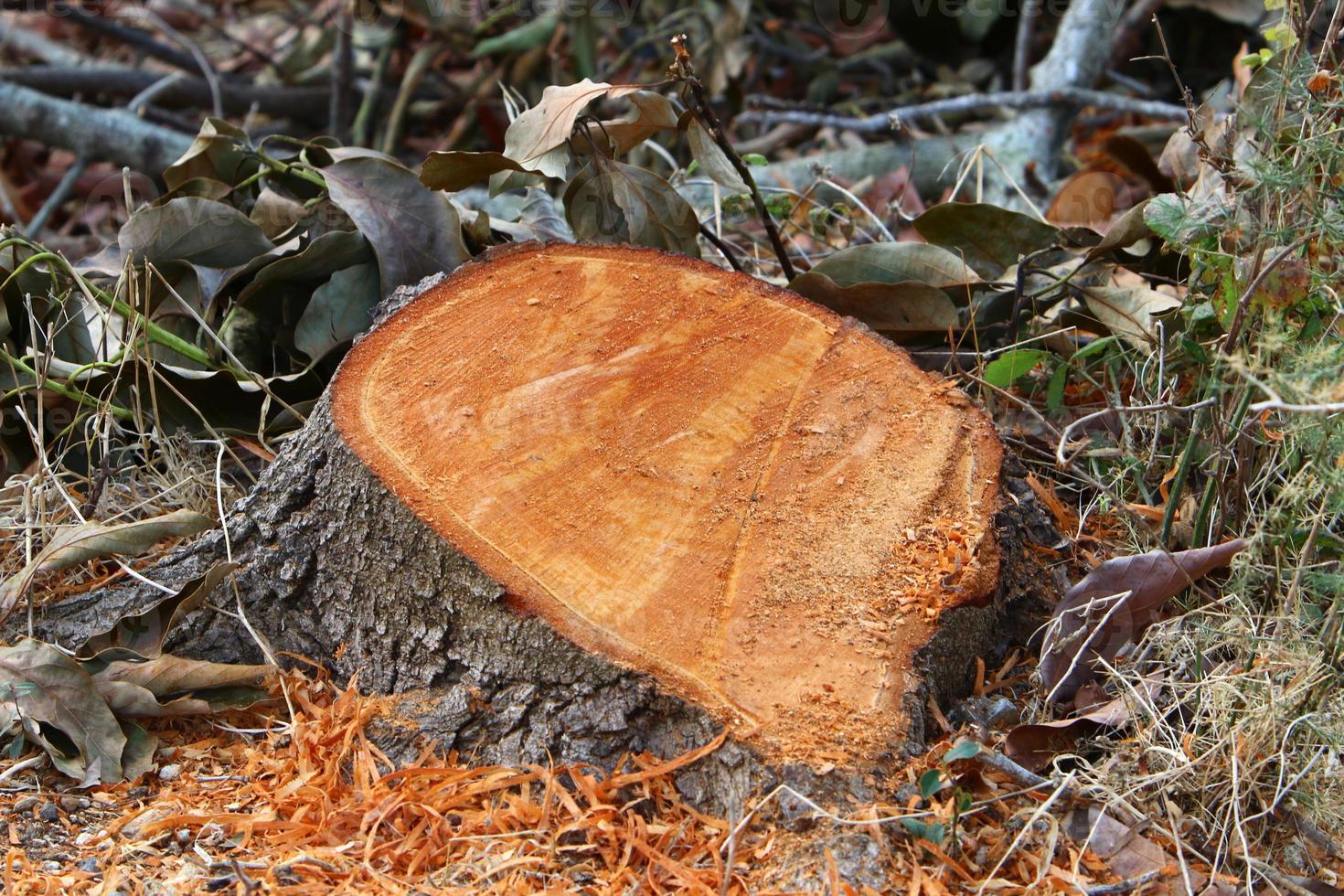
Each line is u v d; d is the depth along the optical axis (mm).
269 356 1681
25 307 1638
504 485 1401
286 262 1617
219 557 1471
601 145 1621
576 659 1356
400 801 1354
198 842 1356
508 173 1631
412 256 1619
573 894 1309
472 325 1459
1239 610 1418
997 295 1653
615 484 1405
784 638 1364
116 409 1602
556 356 1448
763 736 1333
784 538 1395
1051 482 1562
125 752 1409
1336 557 1441
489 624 1377
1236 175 1451
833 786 1321
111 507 1568
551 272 1482
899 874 1307
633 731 1355
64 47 3195
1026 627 1447
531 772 1358
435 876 1326
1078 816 1357
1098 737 1394
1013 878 1329
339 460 1414
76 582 1521
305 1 3223
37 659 1413
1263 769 1381
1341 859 1363
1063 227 1691
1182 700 1396
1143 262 1652
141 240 1608
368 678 1427
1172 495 1460
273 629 1456
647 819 1346
